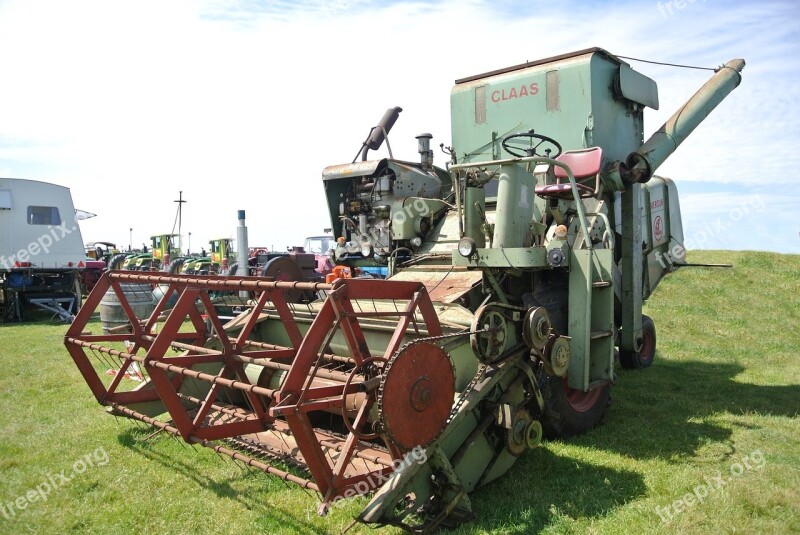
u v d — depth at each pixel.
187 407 5.20
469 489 3.84
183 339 5.11
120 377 5.00
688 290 12.57
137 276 4.74
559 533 3.46
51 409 6.03
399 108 8.66
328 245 21.14
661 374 7.83
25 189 15.04
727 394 6.75
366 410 3.30
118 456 4.69
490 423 4.00
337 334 5.01
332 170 7.58
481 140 7.12
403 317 3.63
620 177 6.21
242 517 3.69
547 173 5.57
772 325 10.75
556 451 4.79
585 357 4.71
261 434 4.75
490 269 4.99
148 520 3.68
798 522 3.56
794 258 14.02
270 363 3.83
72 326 4.89
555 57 6.60
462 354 4.18
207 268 19.11
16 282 14.80
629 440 5.08
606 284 5.06
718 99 6.79
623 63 6.74
